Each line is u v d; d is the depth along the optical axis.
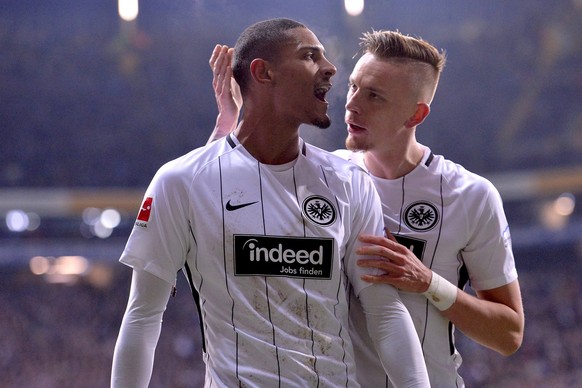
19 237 26.80
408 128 3.35
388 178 3.41
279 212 2.76
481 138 27.58
